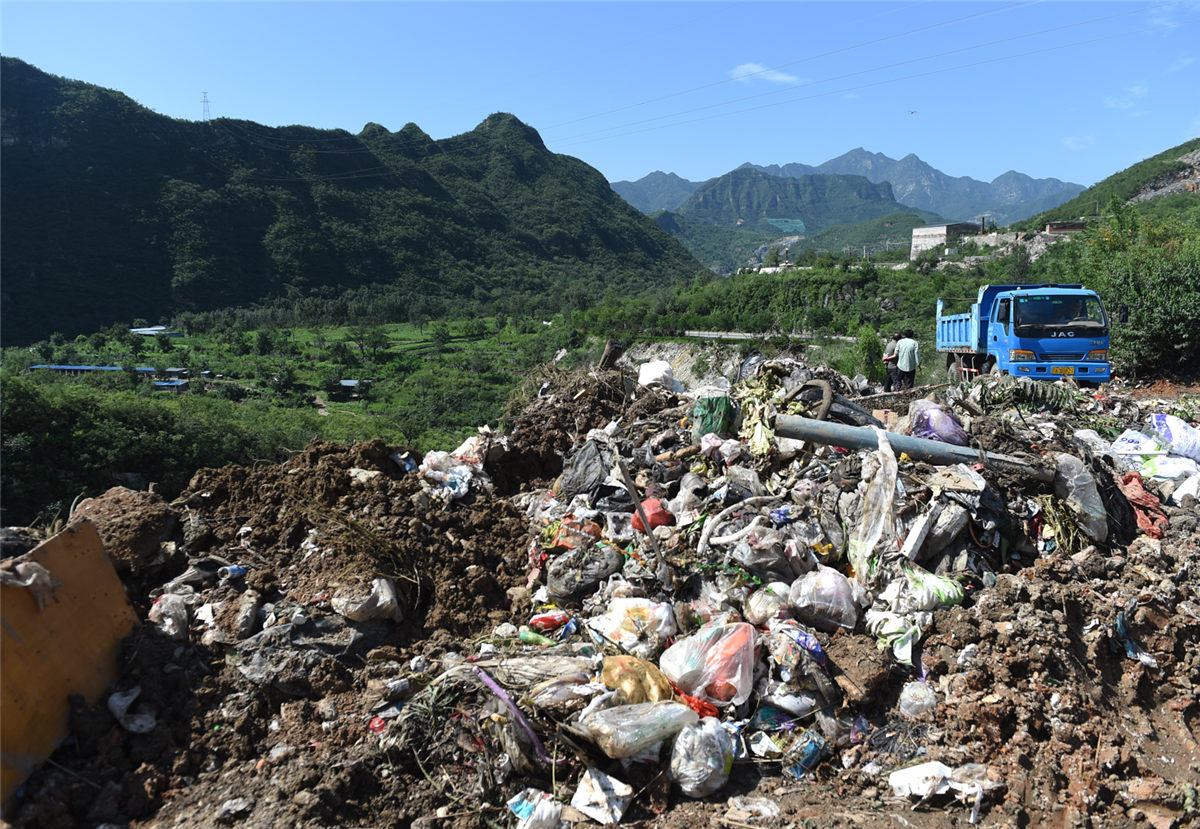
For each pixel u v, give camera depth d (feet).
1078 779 12.41
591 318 283.38
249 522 17.93
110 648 13.01
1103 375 46.03
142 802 11.56
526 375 33.71
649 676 13.55
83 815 11.26
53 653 11.78
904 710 14.05
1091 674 14.53
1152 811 12.08
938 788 12.35
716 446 21.59
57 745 11.66
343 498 19.04
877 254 448.65
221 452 118.62
